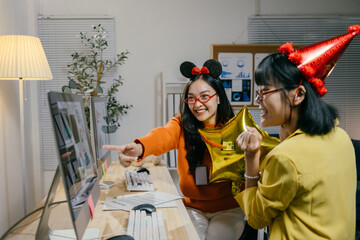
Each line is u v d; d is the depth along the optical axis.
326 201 0.80
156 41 3.38
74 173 0.84
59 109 0.79
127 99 3.39
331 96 3.62
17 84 2.72
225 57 3.37
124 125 3.40
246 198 0.95
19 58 2.06
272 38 3.48
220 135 1.49
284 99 0.86
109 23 3.32
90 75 3.33
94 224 1.12
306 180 0.78
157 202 1.37
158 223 1.10
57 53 3.32
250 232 1.32
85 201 0.90
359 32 0.89
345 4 3.52
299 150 0.81
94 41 3.32
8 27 2.60
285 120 0.90
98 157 1.44
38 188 3.30
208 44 3.42
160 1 3.36
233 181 1.53
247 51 3.37
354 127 3.64
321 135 0.84
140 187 1.60
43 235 0.97
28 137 3.15
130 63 3.37
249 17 3.44
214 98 1.63
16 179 2.66
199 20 3.40
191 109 1.64
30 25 3.18
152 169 2.15
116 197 1.45
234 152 1.49
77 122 0.97
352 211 0.85
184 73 1.72
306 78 0.86
